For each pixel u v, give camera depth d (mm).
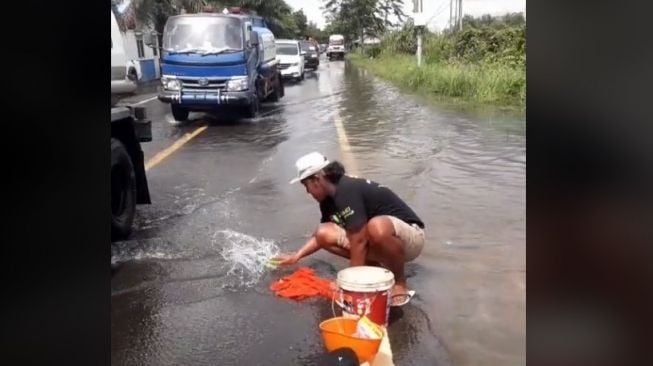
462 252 4609
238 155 8844
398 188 6629
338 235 4051
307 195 6441
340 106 15242
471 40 19641
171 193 6633
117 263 4496
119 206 5035
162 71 12477
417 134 10234
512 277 4102
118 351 3188
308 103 16422
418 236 3830
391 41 37688
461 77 16469
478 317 3504
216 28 12398
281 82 17766
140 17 21406
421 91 18109
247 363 3064
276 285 3998
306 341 3287
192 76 12320
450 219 5469
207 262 4512
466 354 3086
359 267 3408
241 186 6906
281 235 5145
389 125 11445
